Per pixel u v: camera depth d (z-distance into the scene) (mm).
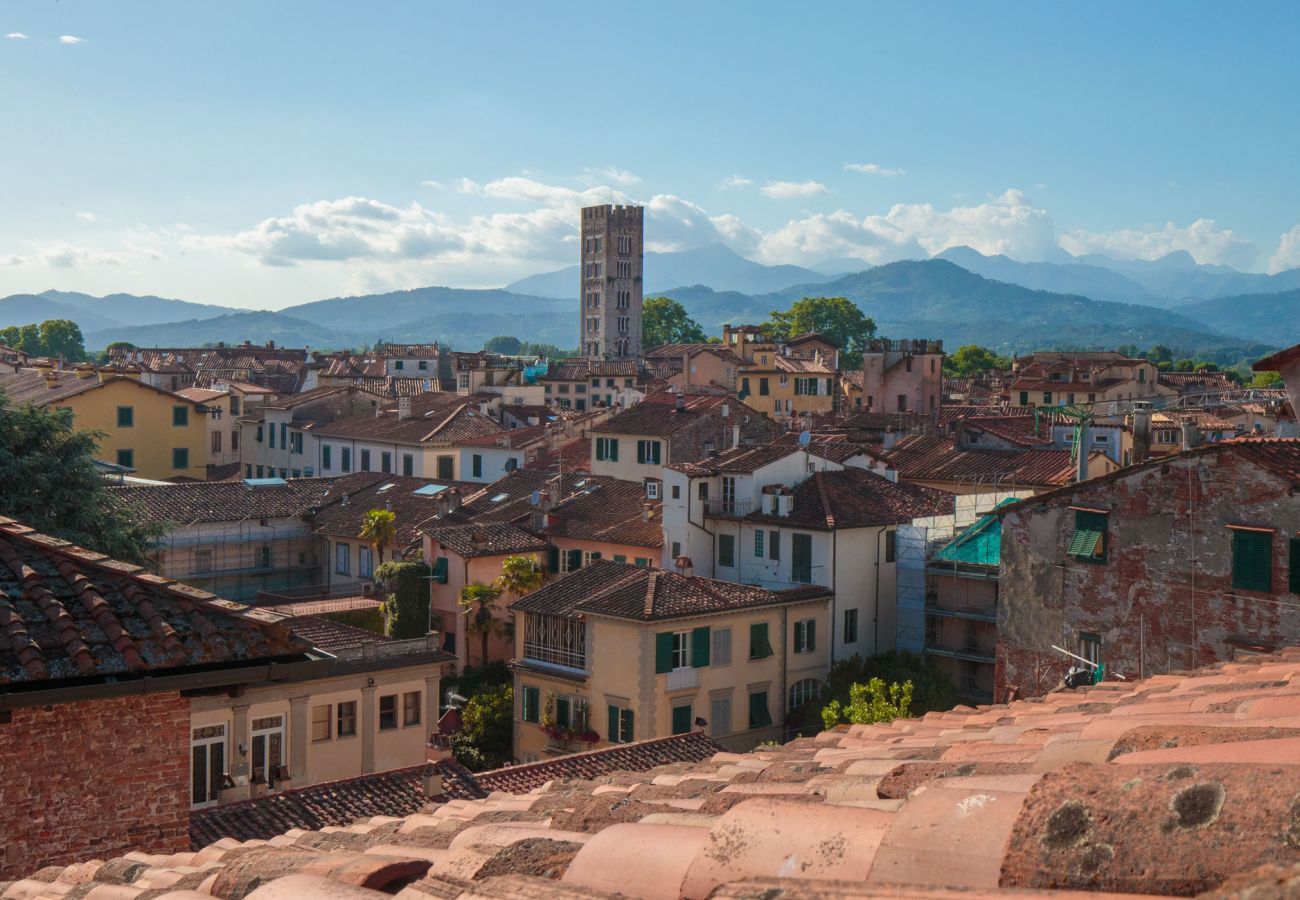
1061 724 9484
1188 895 3887
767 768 9477
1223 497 36531
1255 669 13273
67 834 12039
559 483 77125
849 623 59906
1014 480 72938
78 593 12242
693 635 52469
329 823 28641
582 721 53031
